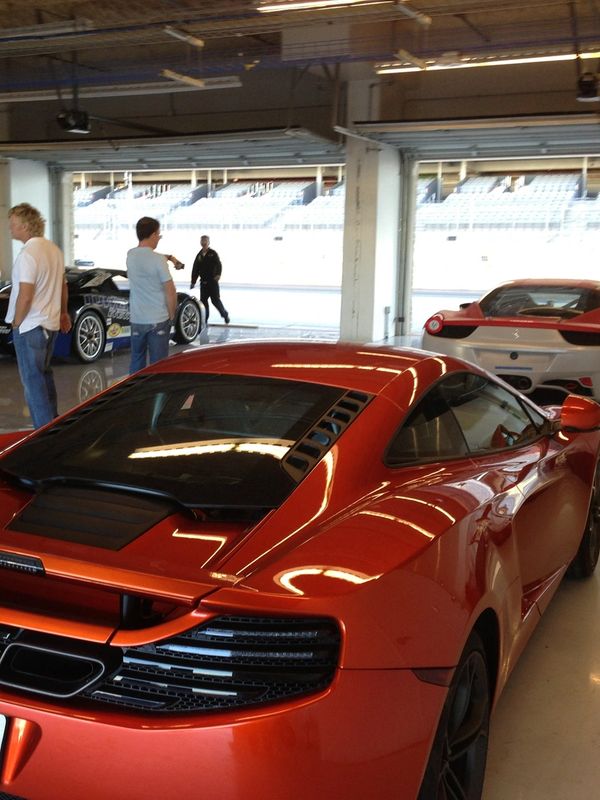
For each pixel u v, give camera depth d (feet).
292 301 67.05
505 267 82.38
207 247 48.24
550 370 19.95
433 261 84.69
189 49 40.04
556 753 7.73
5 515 5.89
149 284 22.63
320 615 4.77
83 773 4.83
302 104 44.65
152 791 4.72
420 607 5.24
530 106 39.70
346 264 42.78
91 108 50.78
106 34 31.50
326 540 5.38
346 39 34.86
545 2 27.02
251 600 4.74
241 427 6.86
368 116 41.47
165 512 5.78
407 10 26.50
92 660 4.94
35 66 45.91
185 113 48.16
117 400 7.75
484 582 6.03
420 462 7.01
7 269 52.95
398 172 43.70
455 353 20.85
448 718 5.49
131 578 4.87
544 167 72.13
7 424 22.56
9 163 52.06
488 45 34.04
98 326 34.32
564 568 10.16
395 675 4.98
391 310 44.57
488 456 8.05
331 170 89.15
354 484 6.20
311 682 4.76
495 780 7.29
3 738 4.99
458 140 39.93
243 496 5.90
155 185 93.04
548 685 8.99
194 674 4.81
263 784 4.65
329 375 7.64
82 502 5.95
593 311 21.39
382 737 4.92
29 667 5.10
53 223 55.36
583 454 10.30
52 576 5.03
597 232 79.15
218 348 8.87
